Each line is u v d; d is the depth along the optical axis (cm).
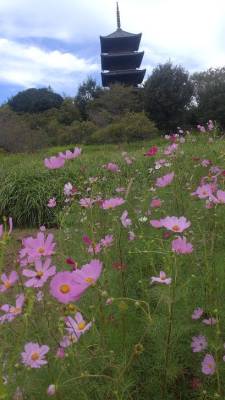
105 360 152
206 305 179
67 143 2280
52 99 3841
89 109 2889
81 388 142
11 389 131
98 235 271
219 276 197
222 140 598
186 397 161
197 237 236
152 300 190
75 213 345
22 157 1100
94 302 175
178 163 412
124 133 1923
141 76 4028
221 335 166
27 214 558
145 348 164
